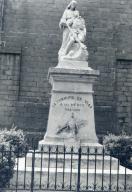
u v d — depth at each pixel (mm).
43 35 24172
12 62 23891
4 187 11555
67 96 14648
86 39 24156
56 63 24047
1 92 23750
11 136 17734
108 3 24531
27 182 12312
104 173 12555
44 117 23656
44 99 23875
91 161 13492
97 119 23672
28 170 12492
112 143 18391
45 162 13367
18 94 23797
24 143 18141
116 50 24266
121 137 18781
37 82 23938
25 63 24016
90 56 24078
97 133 23531
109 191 11492
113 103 23938
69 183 12375
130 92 24078
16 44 24016
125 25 24453
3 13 24125
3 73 23859
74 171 12578
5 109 23656
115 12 24500
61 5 24406
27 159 13531
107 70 24109
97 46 24188
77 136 14422
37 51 24062
